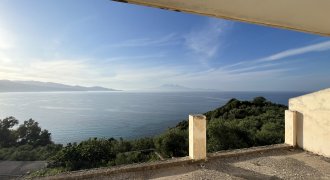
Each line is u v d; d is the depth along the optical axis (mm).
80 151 17812
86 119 111688
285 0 1412
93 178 4168
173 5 1354
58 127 91375
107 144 18938
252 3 1412
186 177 4258
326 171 4594
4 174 20422
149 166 4629
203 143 5066
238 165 4898
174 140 16406
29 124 38719
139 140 20062
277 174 4434
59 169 17000
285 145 6203
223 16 1643
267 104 22922
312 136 5828
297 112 6273
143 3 1297
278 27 2014
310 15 1701
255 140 13836
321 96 5586
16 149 29672
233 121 17062
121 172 4422
